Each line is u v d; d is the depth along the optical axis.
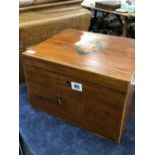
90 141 1.13
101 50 1.16
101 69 0.98
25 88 1.57
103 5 2.16
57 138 1.15
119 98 0.96
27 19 1.50
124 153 1.07
